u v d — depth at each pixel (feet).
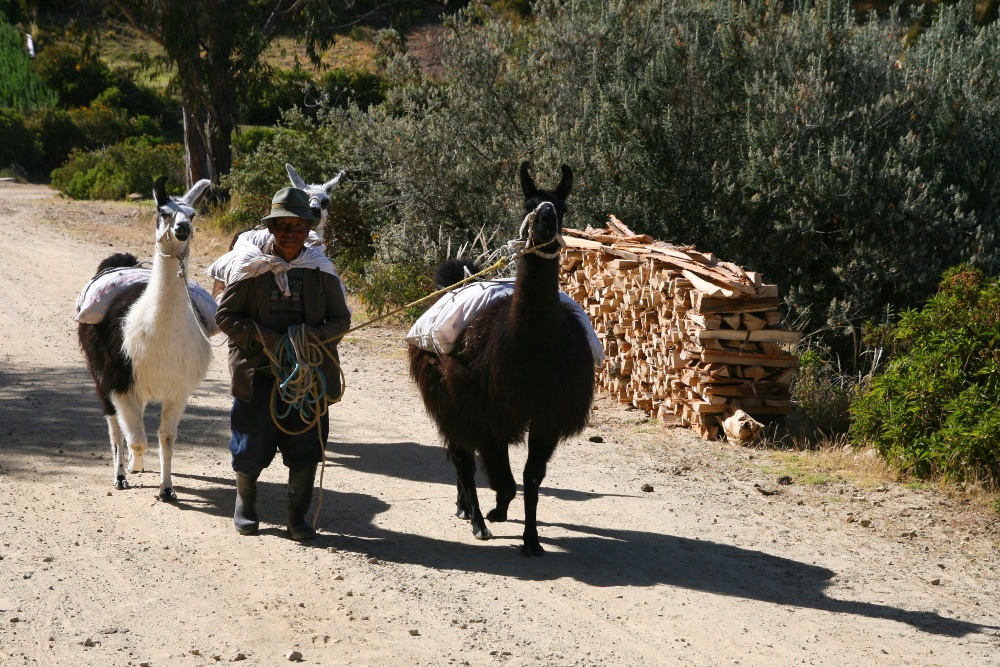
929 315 28.73
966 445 25.35
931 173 41.57
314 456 20.81
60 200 122.01
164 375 22.08
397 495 24.85
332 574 18.92
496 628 16.66
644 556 20.66
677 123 45.68
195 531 21.18
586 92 50.49
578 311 21.16
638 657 15.71
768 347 30.78
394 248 55.57
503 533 22.06
